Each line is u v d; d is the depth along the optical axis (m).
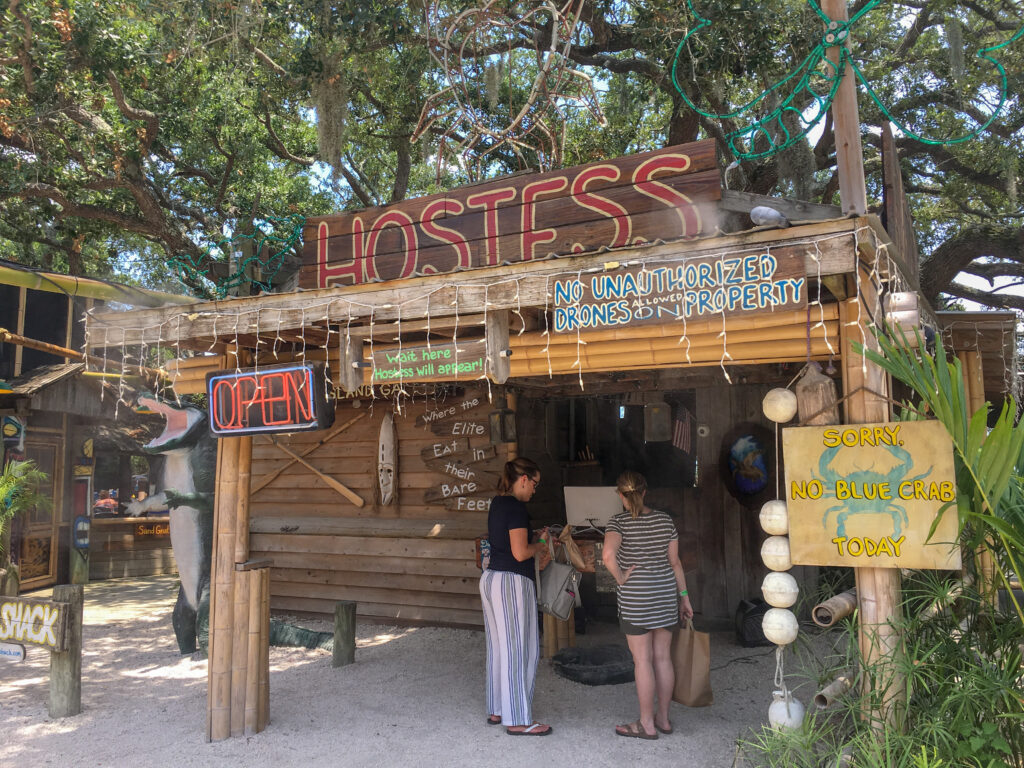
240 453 4.77
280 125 15.15
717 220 3.80
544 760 4.14
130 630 8.03
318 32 9.55
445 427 7.84
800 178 9.63
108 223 13.47
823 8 4.10
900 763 2.96
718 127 12.16
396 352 4.22
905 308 3.26
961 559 3.27
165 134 12.73
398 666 6.25
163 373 5.64
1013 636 3.21
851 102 4.00
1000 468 2.83
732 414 7.54
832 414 3.33
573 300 3.61
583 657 6.02
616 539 4.51
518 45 10.27
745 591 7.34
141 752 4.39
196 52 10.44
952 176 13.90
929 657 3.19
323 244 4.92
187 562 6.84
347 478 8.29
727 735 4.45
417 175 16.98
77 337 11.95
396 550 7.79
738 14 8.66
